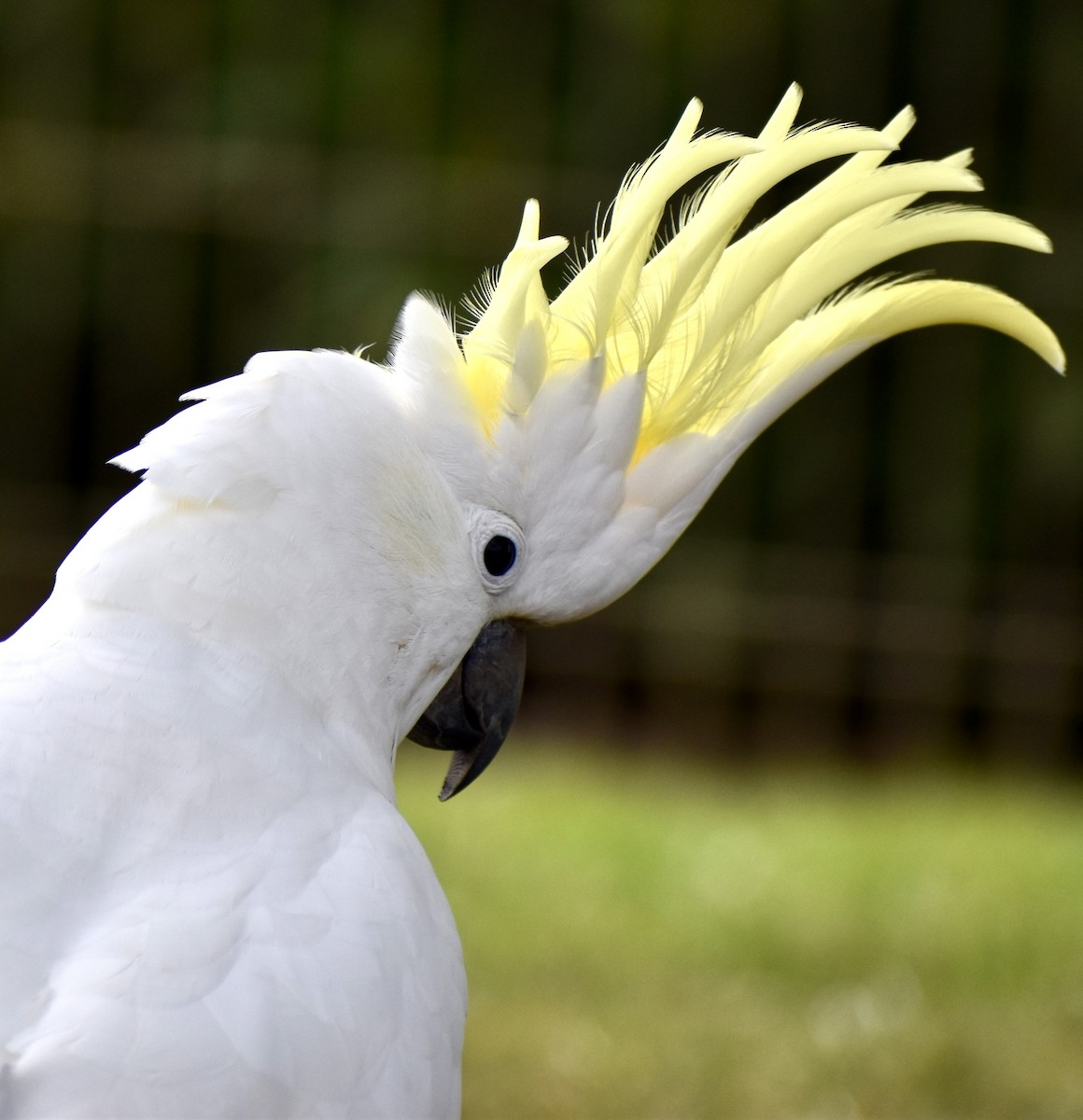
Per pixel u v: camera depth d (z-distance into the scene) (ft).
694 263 17.78
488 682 18.71
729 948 35.68
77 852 13.35
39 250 62.49
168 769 14.14
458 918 36.76
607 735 58.70
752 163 17.74
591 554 18.11
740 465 62.23
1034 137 61.26
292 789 14.62
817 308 19.84
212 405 16.02
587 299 17.71
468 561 17.40
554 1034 31.04
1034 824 47.34
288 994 12.85
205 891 13.32
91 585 15.20
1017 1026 32.12
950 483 62.13
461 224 57.82
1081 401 60.85
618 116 63.26
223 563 15.40
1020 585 58.13
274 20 64.75
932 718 57.88
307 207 57.88
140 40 64.44
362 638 16.43
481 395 17.72
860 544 61.72
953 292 19.11
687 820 45.39
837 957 35.42
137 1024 12.23
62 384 62.75
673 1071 29.76
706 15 63.26
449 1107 14.55
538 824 43.70
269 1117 12.36
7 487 59.82
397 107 63.82
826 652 57.77
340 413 16.43
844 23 61.93
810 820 46.52
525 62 64.08
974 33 61.26
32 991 12.46
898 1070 30.12
